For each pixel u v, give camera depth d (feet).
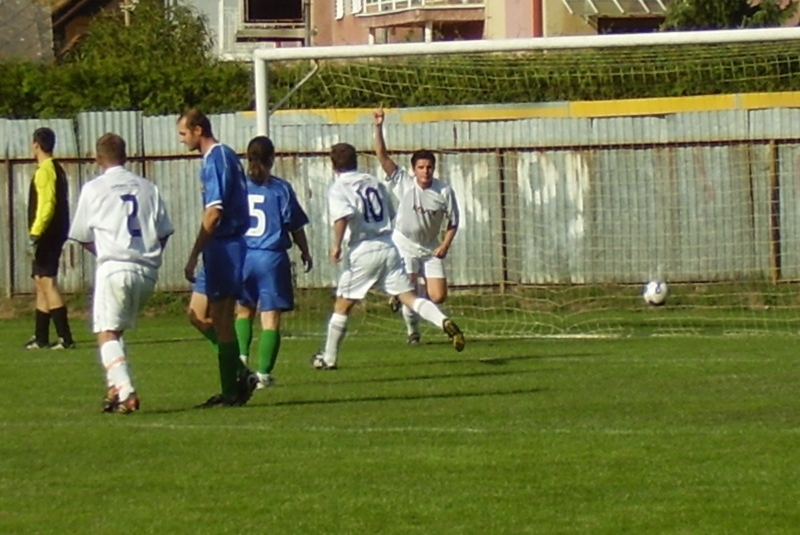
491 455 81.97
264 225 112.37
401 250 147.54
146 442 87.66
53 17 404.16
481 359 135.95
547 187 197.57
